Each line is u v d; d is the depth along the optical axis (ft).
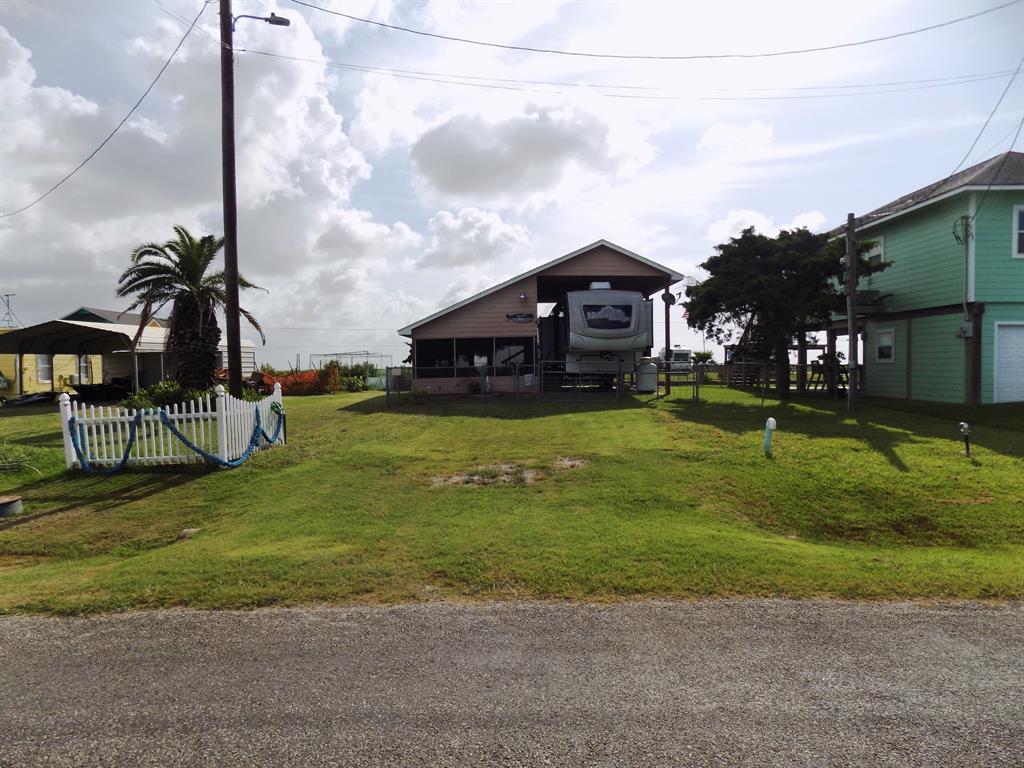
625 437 38.47
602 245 67.82
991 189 50.70
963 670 11.33
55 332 75.77
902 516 24.32
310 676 11.14
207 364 59.26
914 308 58.70
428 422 48.34
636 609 14.17
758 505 25.13
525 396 66.03
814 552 18.75
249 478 30.22
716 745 9.08
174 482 30.17
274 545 19.61
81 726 9.64
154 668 11.48
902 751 8.93
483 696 10.43
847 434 38.60
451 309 69.46
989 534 22.52
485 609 14.21
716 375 94.79
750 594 15.03
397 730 9.47
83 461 32.09
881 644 12.39
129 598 14.80
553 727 9.53
